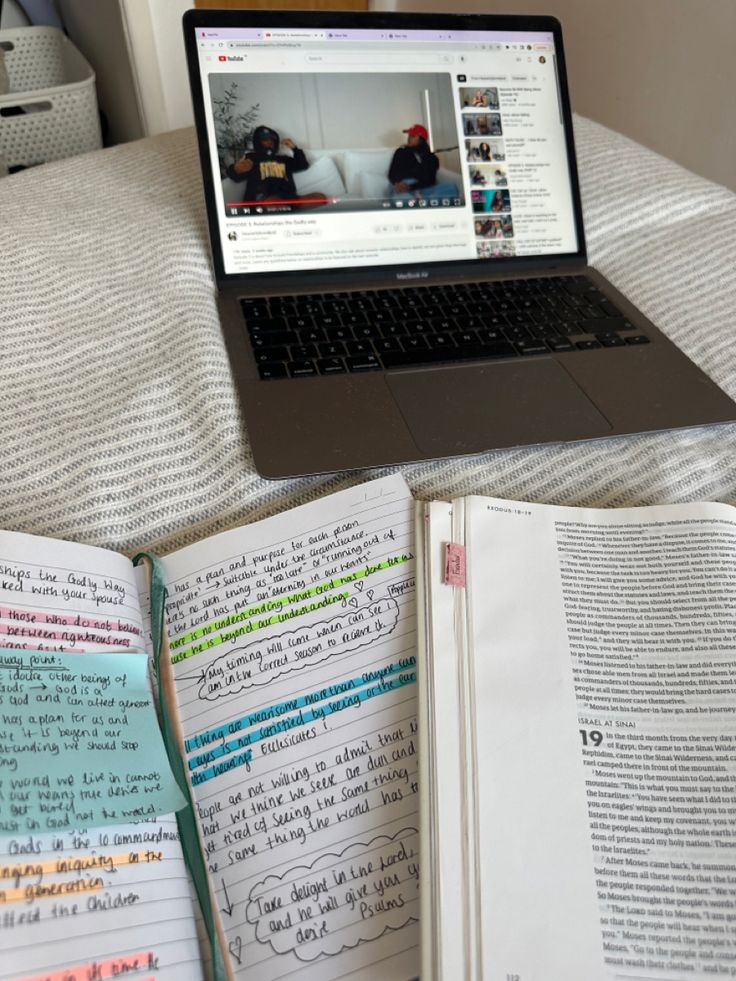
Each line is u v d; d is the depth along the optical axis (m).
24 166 1.14
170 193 0.72
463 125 0.67
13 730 0.33
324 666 0.39
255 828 0.34
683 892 0.32
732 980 0.30
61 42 1.27
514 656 0.38
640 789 0.34
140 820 0.32
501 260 0.67
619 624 0.40
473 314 0.62
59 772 0.32
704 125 1.26
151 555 0.43
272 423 0.50
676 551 0.44
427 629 0.39
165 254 0.64
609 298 0.65
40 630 0.37
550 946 0.30
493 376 0.55
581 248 0.69
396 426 0.51
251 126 0.62
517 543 0.43
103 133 1.40
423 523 0.44
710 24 1.19
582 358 0.58
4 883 0.29
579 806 0.34
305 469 0.47
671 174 0.80
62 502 0.46
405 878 0.33
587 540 0.44
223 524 0.47
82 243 0.65
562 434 0.51
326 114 0.64
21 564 0.39
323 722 0.37
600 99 1.45
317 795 0.35
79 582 0.40
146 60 1.18
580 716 0.36
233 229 0.62
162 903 0.31
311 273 0.63
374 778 0.35
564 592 0.41
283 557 0.43
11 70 1.25
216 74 0.62
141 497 0.47
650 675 0.38
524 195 0.68
